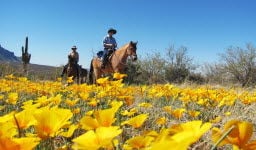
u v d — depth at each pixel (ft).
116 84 17.61
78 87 21.52
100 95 17.66
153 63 110.73
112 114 4.62
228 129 3.19
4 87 28.68
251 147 3.23
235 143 3.24
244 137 3.24
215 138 3.34
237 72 108.68
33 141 3.01
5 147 2.93
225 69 110.42
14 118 4.54
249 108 19.04
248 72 108.06
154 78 101.24
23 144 2.98
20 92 29.07
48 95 27.40
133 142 4.40
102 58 56.65
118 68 55.47
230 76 110.01
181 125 2.98
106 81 17.78
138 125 5.94
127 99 13.83
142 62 111.04
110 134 3.19
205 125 2.75
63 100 24.47
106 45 56.39
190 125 2.94
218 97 20.92
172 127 3.01
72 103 13.48
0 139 2.93
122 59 55.01
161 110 19.61
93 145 3.13
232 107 20.29
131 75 100.53
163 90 24.00
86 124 4.53
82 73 68.39
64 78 68.33
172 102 23.56
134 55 54.03
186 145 2.10
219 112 19.15
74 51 68.08
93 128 4.54
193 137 2.29
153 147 2.12
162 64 111.86
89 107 18.28
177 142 2.12
